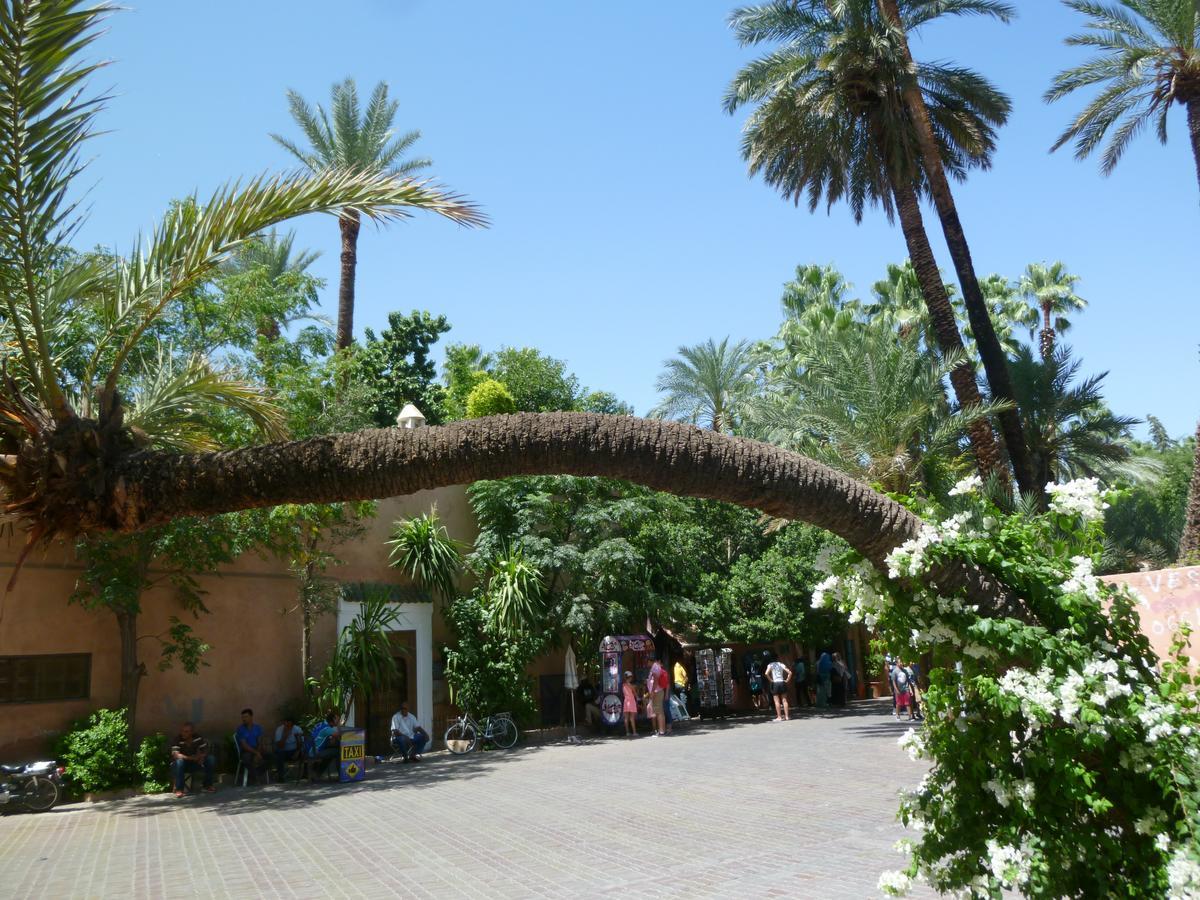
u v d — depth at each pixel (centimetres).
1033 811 343
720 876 793
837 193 2173
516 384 3186
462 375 3716
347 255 2778
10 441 339
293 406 1783
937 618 359
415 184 461
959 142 2131
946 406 2064
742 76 2078
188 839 1131
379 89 2680
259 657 1864
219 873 925
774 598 2442
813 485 326
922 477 1902
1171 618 545
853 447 1872
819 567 395
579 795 1302
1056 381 2256
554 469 305
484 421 306
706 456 310
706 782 1347
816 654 2914
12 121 386
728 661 2622
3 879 951
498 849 963
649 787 1333
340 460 301
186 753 1575
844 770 1380
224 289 1773
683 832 995
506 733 2052
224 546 1678
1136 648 356
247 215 455
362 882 852
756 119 2050
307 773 1667
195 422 557
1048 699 321
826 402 1877
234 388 572
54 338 489
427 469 300
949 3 2000
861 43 1953
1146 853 318
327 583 1920
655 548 2388
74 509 317
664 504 2456
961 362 1830
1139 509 2344
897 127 1959
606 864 864
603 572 2208
